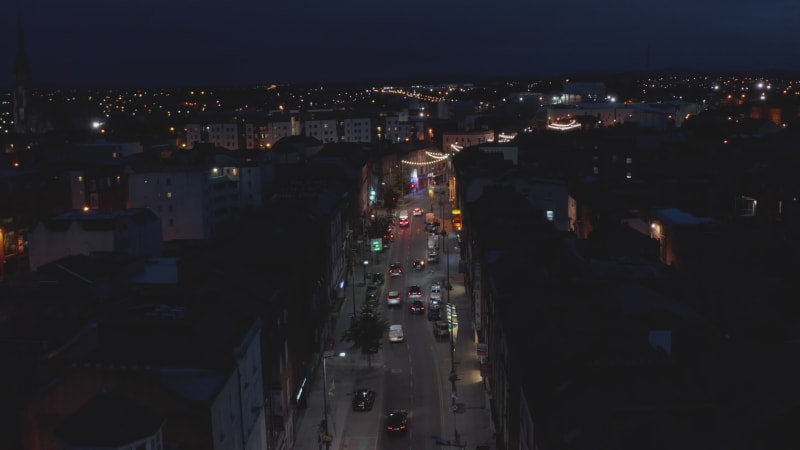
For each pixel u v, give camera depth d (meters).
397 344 97.88
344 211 133.25
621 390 43.81
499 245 89.94
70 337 59.50
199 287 65.06
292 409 73.88
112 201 166.50
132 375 50.53
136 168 163.25
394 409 78.62
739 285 77.69
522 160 184.25
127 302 63.28
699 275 82.44
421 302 112.69
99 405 43.44
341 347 94.31
